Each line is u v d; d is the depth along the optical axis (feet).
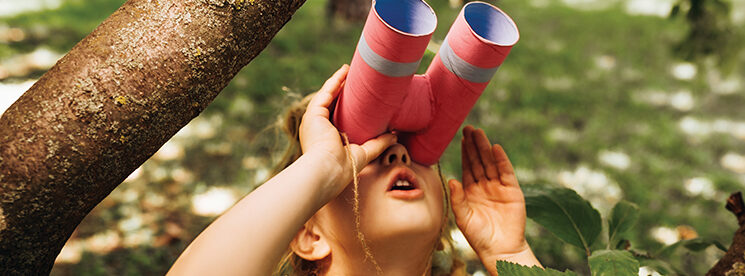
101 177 2.44
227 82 2.57
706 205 14.57
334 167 2.88
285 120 4.12
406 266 3.38
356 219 3.10
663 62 26.12
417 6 2.86
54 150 2.34
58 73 2.40
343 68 3.32
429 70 3.25
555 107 19.77
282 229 2.59
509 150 16.14
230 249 2.48
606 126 18.79
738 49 12.02
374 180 3.28
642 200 14.32
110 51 2.38
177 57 2.39
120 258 11.05
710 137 18.85
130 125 2.39
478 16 3.06
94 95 2.35
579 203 4.29
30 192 2.35
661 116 20.07
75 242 11.38
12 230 2.38
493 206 3.87
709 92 22.90
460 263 4.71
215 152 14.99
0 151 2.35
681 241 4.60
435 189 3.46
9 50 21.31
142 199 12.92
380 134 3.21
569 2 39.45
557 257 11.39
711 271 3.74
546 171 15.42
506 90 20.72
